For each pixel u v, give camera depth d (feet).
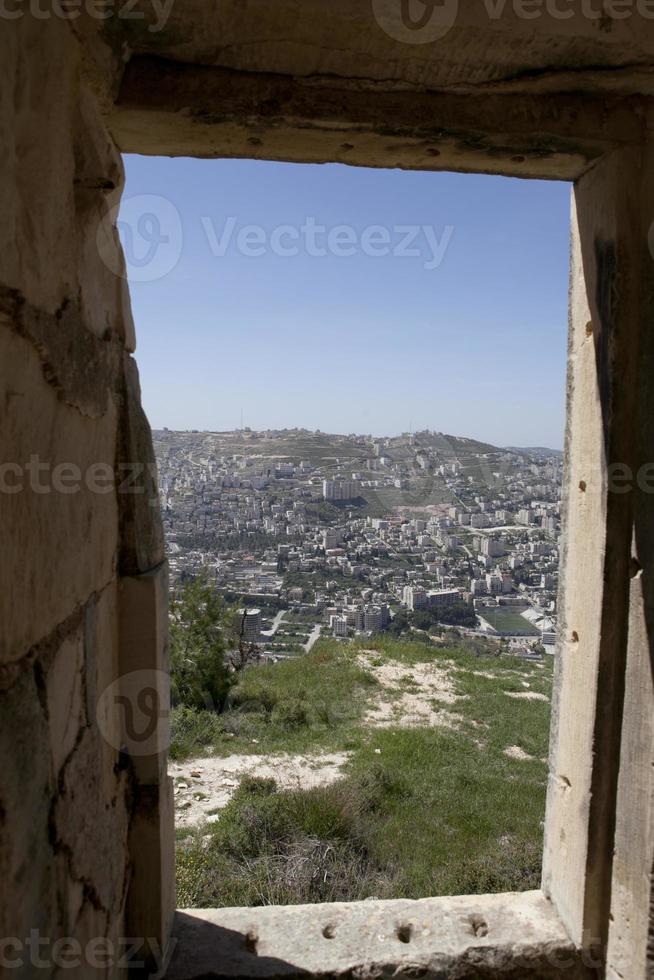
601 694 6.20
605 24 4.67
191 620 26.32
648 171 5.75
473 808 17.16
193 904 11.85
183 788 18.43
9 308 3.16
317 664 32.27
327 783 18.38
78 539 4.41
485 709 26.61
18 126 3.27
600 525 6.15
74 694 4.31
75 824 4.23
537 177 6.63
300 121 5.45
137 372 6.09
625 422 5.97
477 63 5.14
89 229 4.66
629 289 5.89
